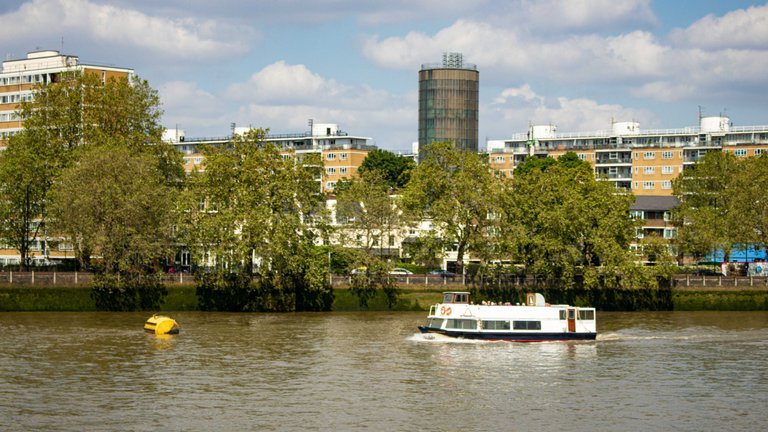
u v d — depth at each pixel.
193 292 152.00
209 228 147.50
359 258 156.88
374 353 114.44
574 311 126.25
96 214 147.38
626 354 116.75
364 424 82.94
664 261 163.62
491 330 124.31
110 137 167.62
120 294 149.00
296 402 89.81
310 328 134.00
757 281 170.12
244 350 115.00
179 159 176.62
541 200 164.38
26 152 164.50
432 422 83.94
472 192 161.88
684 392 96.50
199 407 87.50
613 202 165.50
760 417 87.31
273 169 155.62
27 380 97.12
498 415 86.69
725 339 129.62
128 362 106.69
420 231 165.12
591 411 88.69
